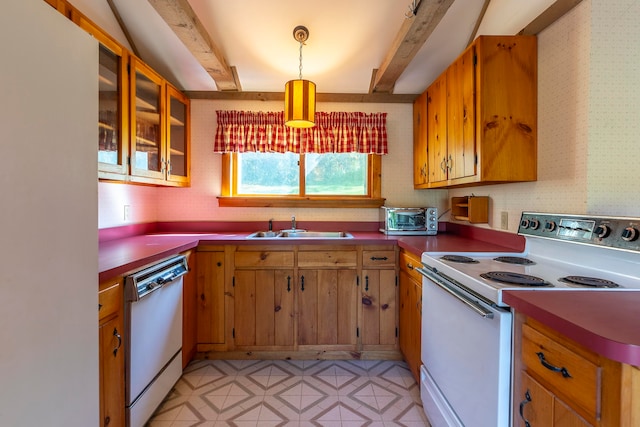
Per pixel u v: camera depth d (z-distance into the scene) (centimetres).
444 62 269
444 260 161
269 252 238
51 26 81
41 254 78
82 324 93
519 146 178
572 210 155
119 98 187
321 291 239
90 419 96
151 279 164
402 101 296
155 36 246
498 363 105
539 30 175
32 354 76
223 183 295
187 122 286
